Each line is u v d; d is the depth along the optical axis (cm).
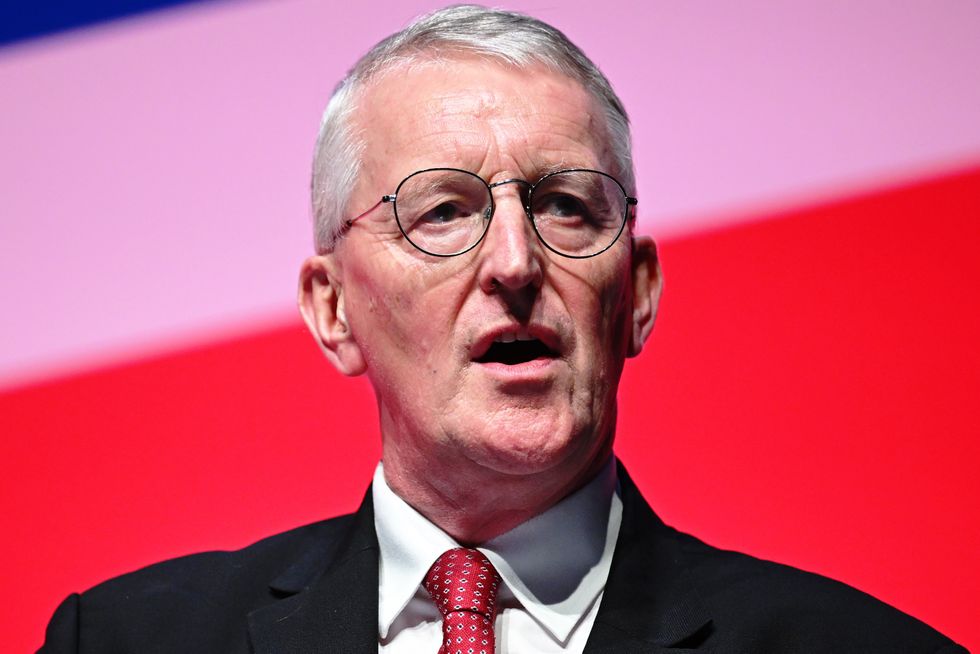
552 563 619
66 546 902
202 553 702
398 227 611
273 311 923
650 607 605
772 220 886
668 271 889
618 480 663
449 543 627
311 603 629
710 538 844
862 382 848
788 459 845
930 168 871
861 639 589
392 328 612
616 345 631
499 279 586
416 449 615
